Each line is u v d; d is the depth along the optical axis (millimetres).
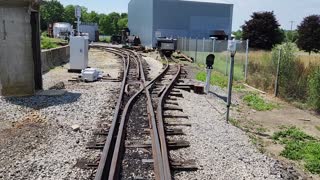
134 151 7219
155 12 59250
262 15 65750
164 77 19016
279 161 7605
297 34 68438
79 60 19609
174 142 7711
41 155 6848
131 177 6004
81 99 11859
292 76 15914
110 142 7266
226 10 62906
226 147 7781
